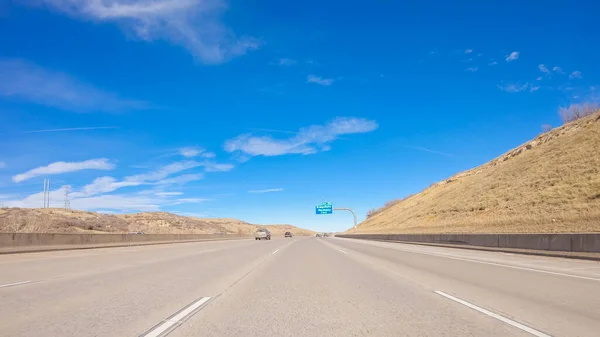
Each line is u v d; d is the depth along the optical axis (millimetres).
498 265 17734
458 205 55656
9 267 16688
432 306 9000
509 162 59219
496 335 6641
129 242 36938
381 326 7285
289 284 12562
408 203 91312
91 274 14523
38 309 8508
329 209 87000
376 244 43719
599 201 31688
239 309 8773
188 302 9430
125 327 7098
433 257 23062
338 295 10555
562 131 53531
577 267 16500
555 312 8289
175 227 90750
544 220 32531
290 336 6676
